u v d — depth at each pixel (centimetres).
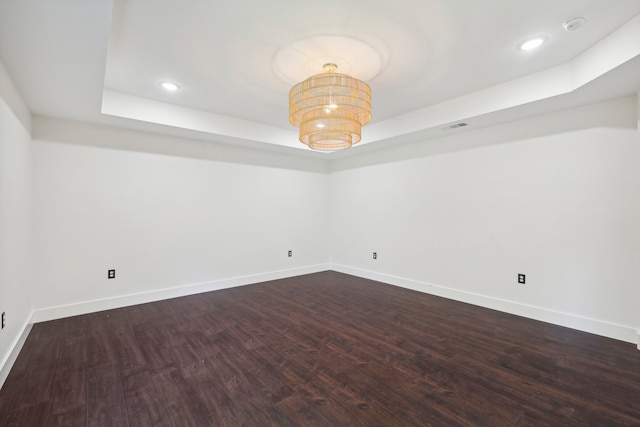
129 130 373
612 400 189
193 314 344
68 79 236
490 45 233
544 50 241
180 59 253
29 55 201
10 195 239
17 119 256
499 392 198
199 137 412
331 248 591
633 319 269
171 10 190
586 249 295
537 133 326
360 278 520
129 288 374
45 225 322
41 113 313
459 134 393
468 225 385
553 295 315
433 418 174
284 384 208
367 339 280
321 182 579
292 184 536
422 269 438
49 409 182
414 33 216
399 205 469
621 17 200
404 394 197
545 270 321
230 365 233
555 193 314
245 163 476
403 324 315
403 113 392
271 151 502
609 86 250
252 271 486
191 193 423
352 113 253
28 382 209
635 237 268
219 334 290
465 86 309
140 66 265
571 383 208
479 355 248
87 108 299
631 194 271
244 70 272
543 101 283
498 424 169
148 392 199
